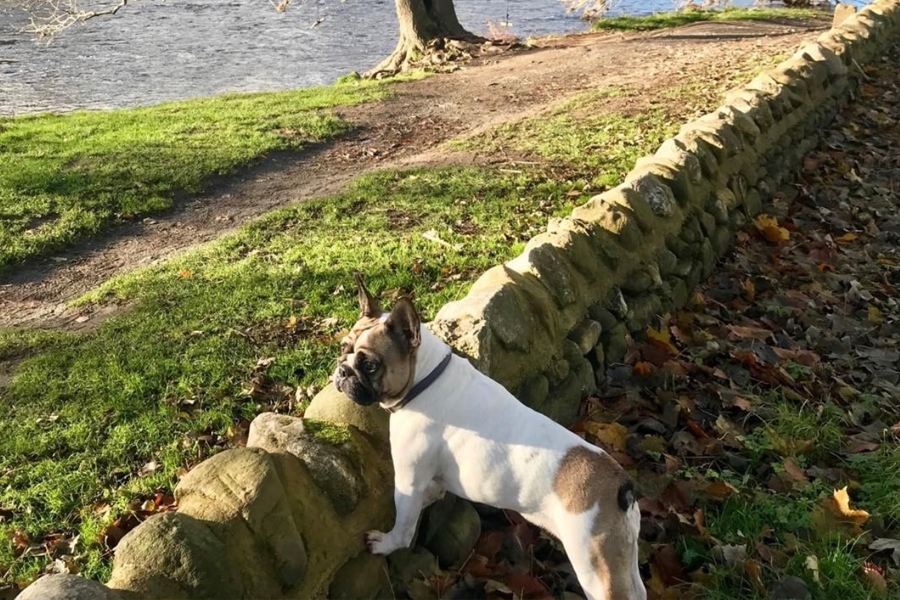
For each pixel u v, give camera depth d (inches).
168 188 344.2
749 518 149.2
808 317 229.8
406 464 121.1
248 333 214.5
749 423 182.7
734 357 203.2
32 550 148.5
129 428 179.2
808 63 394.6
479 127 448.1
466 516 137.6
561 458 117.2
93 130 450.0
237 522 102.7
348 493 119.0
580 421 172.1
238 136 424.5
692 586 134.3
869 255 273.7
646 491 155.5
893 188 333.7
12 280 269.7
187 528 98.6
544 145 377.4
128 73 807.1
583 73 595.8
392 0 1307.8
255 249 273.7
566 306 178.2
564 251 187.6
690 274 235.9
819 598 133.8
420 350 122.0
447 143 406.3
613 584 111.8
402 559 126.1
